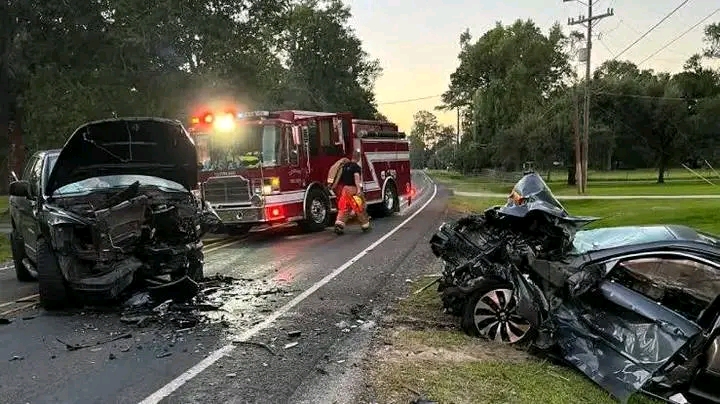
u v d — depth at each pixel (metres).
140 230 7.13
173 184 8.35
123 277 6.85
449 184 49.22
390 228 15.26
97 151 7.85
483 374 4.88
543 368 5.14
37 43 30.95
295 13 65.75
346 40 70.12
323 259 10.39
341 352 5.39
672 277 5.47
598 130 50.25
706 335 4.87
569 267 5.45
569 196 29.30
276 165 13.41
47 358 5.33
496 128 58.72
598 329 5.19
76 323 6.50
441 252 6.93
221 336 5.90
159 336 5.93
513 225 6.29
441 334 5.96
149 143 8.05
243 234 14.87
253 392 4.48
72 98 26.92
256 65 32.47
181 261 7.49
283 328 6.14
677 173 67.44
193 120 13.84
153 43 28.27
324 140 15.08
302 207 14.20
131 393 4.49
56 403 4.32
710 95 55.28
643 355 4.86
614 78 51.94
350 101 71.00
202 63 29.92
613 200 24.91
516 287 5.63
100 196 7.53
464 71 65.50
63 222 6.68
